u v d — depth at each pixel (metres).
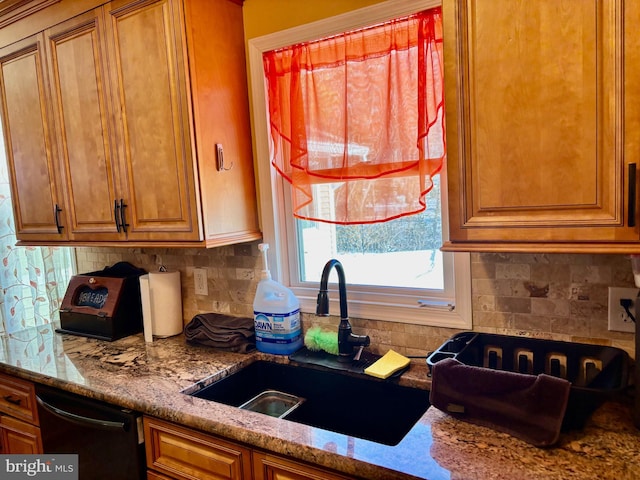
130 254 2.33
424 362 1.55
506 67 1.04
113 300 1.99
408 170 1.52
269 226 1.84
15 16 1.97
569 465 0.94
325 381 1.60
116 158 1.76
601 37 0.95
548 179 1.02
